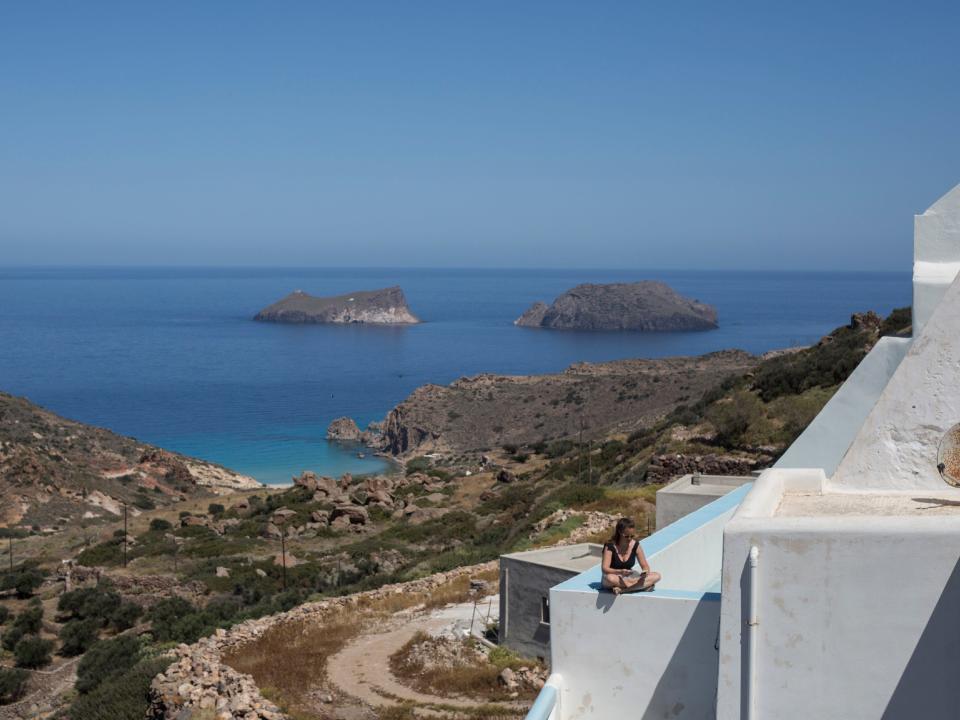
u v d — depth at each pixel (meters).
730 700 6.50
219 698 20.34
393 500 71.81
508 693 20.89
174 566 52.56
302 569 50.94
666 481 48.31
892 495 7.75
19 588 51.75
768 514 6.94
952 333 7.79
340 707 20.72
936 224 13.14
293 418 186.88
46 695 34.75
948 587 6.05
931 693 6.09
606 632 7.61
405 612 29.97
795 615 6.34
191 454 147.38
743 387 59.53
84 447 110.19
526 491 63.50
